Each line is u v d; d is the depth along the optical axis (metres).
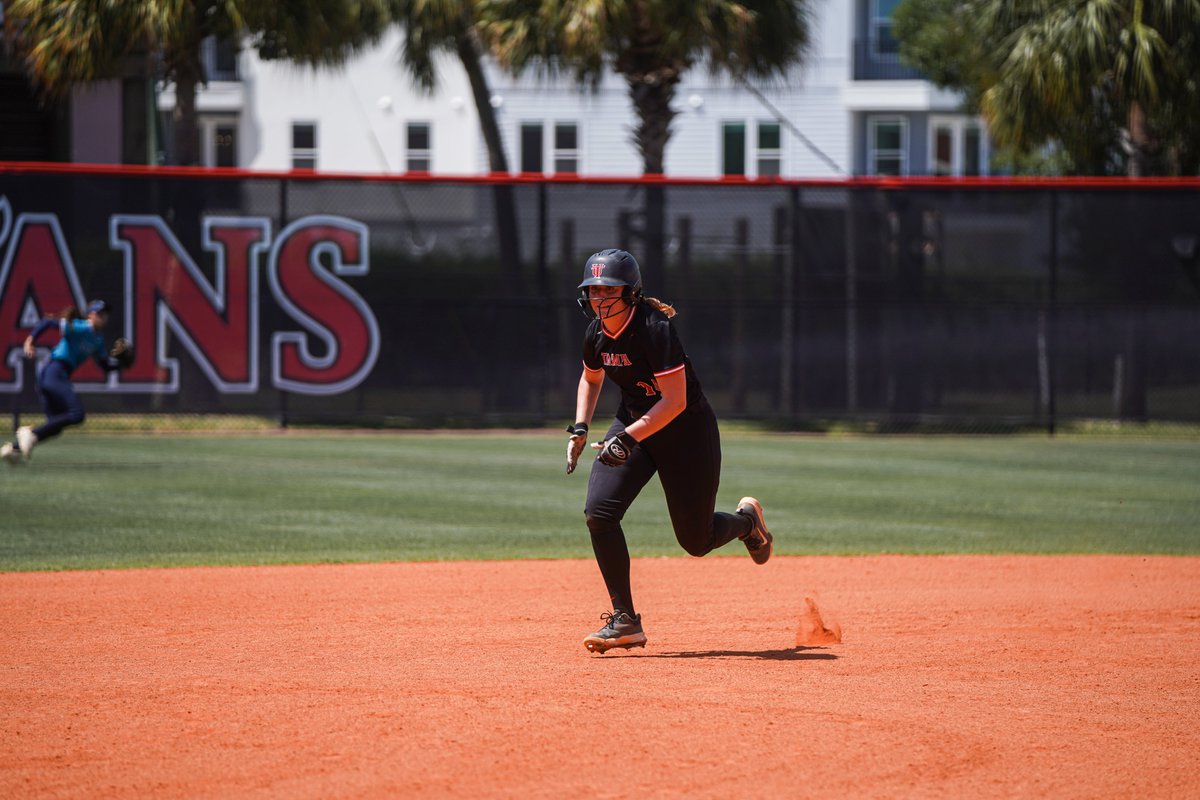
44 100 86.94
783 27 82.06
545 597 30.08
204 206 70.81
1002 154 110.62
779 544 38.88
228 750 17.06
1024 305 73.81
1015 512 45.78
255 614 27.64
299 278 71.81
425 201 72.75
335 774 16.08
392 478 53.03
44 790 15.48
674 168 130.88
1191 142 86.94
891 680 21.50
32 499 45.94
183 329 70.88
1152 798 15.60
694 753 17.03
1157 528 42.31
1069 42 75.62
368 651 23.81
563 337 73.75
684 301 74.12
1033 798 15.55
